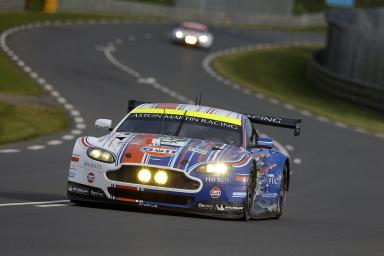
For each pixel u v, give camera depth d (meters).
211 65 174.50
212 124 41.69
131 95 116.06
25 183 49.91
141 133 40.56
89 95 111.31
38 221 32.06
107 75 135.12
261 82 168.75
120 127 41.50
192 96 123.88
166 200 37.06
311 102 146.62
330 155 87.56
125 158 37.28
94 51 165.25
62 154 67.75
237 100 127.25
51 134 80.06
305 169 76.19
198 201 37.09
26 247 25.89
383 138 108.25
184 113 42.31
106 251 26.12
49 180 52.62
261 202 42.50
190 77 149.00
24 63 134.62
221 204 37.31
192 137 40.50
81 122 89.94
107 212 36.41
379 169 81.06
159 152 37.59
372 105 148.12
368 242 35.22
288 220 44.62
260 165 41.78
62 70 133.25
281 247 30.73
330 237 35.88
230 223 37.06
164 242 29.22
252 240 32.00
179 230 32.75
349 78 166.12
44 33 182.12
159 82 135.38
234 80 153.88
